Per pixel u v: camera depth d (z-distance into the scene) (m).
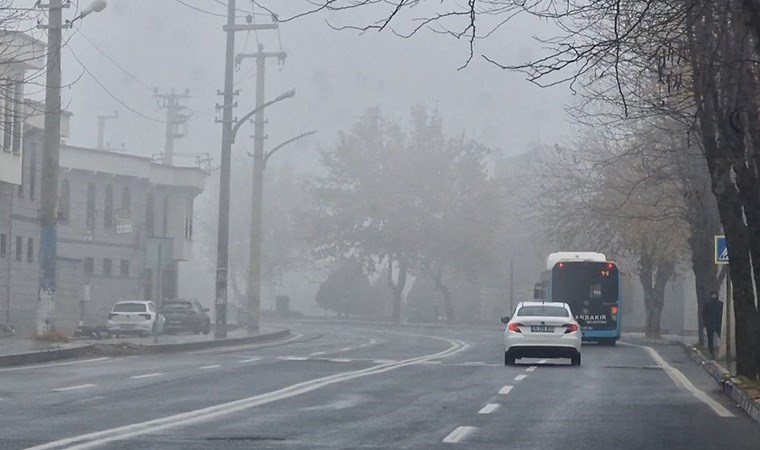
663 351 88.12
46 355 60.44
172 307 112.19
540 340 64.06
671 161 80.88
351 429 30.25
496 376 54.03
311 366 59.31
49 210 68.50
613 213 103.56
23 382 44.56
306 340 104.00
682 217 89.06
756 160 43.78
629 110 67.62
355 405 37.53
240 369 55.78
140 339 89.69
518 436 29.53
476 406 37.97
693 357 76.81
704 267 87.44
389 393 42.75
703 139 50.66
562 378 53.47
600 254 102.88
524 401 40.38
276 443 26.92
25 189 103.00
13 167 92.19
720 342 70.81
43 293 69.12
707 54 39.25
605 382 51.41
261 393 41.62
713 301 75.75
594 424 33.16
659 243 104.00
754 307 50.62
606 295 101.12
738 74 42.22
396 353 78.12
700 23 38.81
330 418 33.12
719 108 46.97
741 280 50.97
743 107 43.53
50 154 68.31
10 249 97.88
